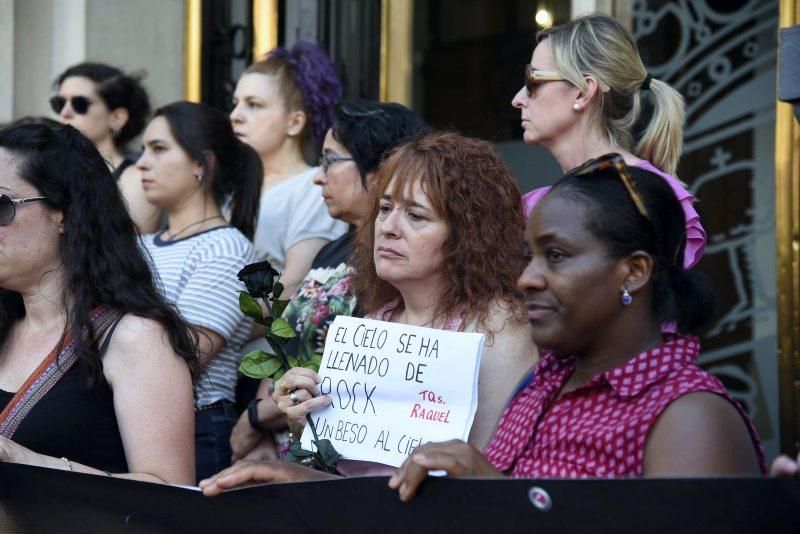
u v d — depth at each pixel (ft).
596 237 10.39
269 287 13.48
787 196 22.18
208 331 18.16
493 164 14.03
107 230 14.12
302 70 23.26
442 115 26.45
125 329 13.66
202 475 17.97
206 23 28.55
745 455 9.84
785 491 8.61
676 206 10.74
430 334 12.69
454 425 12.31
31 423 13.39
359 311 15.10
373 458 12.57
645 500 9.04
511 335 13.38
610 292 10.42
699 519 8.92
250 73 23.31
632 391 10.31
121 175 23.73
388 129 17.33
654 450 9.93
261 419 16.56
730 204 23.31
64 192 13.98
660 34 24.04
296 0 27.89
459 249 13.60
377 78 27.09
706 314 10.81
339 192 17.48
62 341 13.60
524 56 25.35
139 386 13.50
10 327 14.34
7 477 13.05
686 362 10.39
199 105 20.27
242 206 20.57
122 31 28.32
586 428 10.41
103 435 13.60
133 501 12.17
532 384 11.60
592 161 10.72
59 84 24.93
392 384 12.71
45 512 12.91
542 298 10.56
